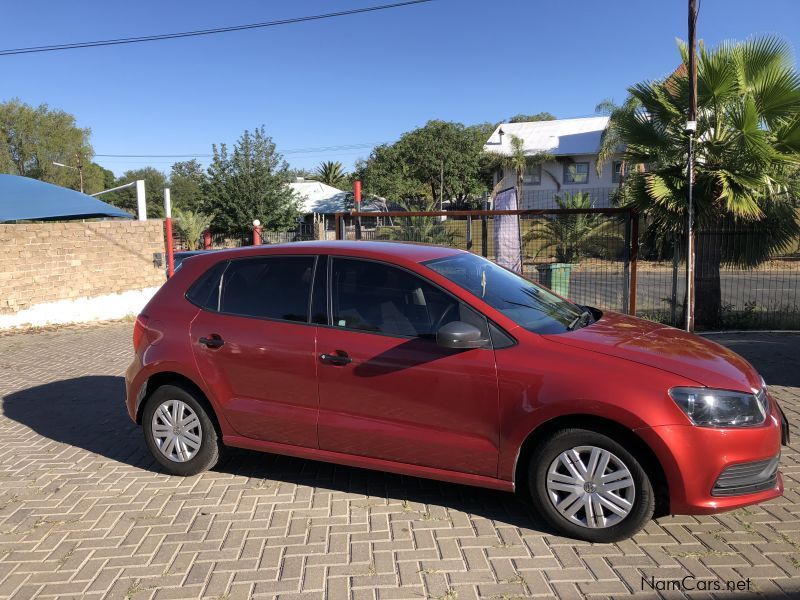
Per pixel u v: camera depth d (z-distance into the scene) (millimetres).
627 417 3301
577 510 3537
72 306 12539
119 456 5203
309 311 4219
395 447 3898
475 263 4582
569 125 35562
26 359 9172
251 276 4512
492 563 3363
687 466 3258
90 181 59344
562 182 33531
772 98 8945
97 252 12883
